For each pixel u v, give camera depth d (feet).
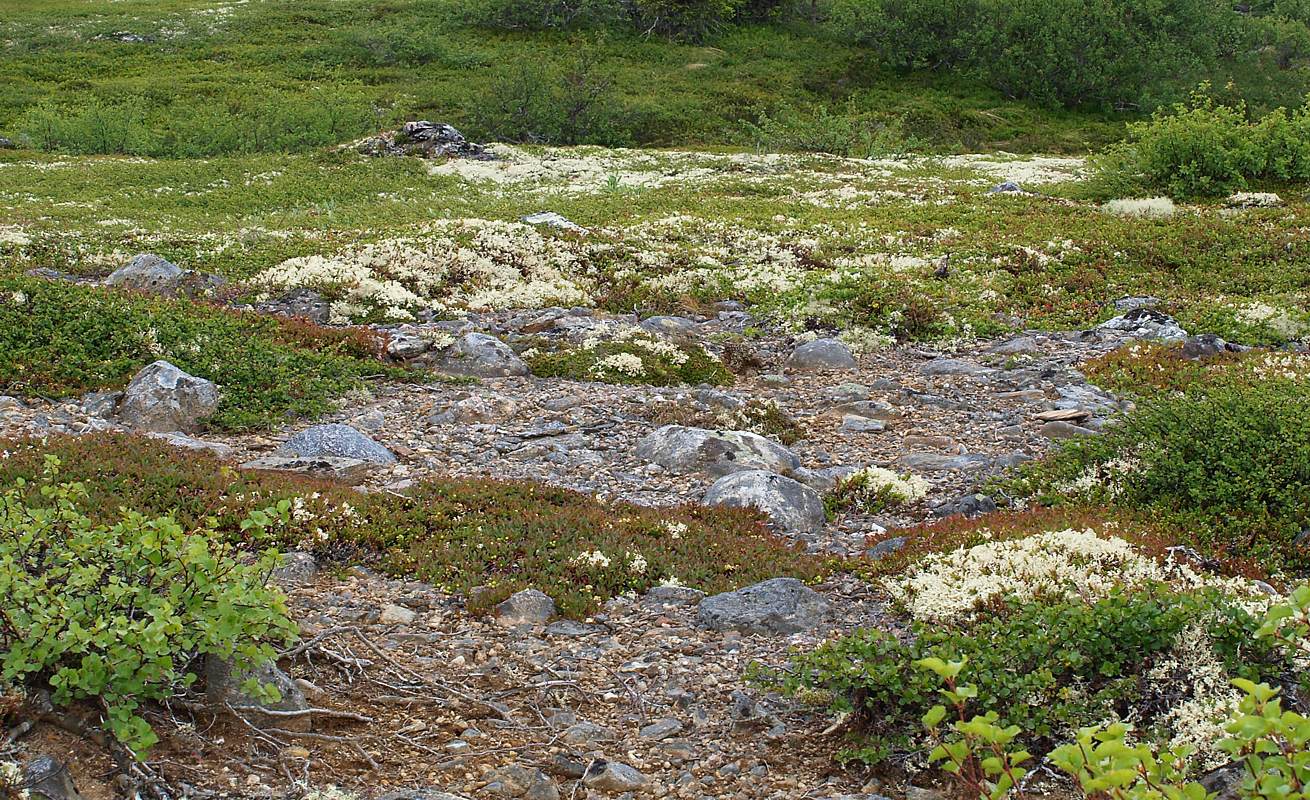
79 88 204.03
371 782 17.37
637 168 131.64
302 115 171.94
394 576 26.73
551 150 146.00
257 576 18.54
